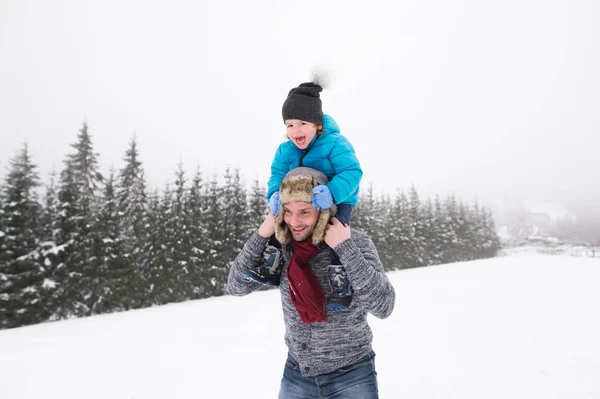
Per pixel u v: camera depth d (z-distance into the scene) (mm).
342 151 2039
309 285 1751
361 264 1738
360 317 1939
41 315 17750
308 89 2084
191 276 23562
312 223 1818
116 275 19625
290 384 2029
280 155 2303
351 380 1878
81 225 19547
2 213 17828
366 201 45750
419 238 52812
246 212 29359
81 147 28297
